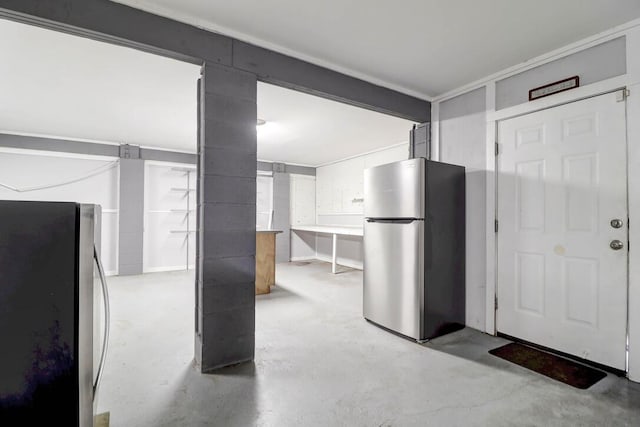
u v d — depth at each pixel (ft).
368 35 7.41
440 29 7.13
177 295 14.05
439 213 9.29
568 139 7.80
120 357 7.88
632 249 6.78
